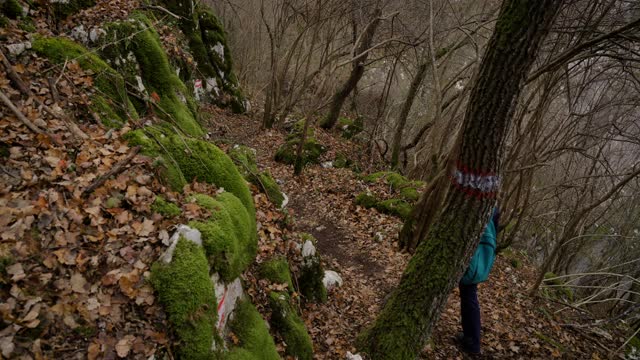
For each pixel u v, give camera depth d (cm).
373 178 973
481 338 487
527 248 1462
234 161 539
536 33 243
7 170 275
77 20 538
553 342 525
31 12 473
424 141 1447
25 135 307
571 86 738
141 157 330
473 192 297
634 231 1168
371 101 2031
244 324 293
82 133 346
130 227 267
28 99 344
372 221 755
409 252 637
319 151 1109
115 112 432
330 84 1634
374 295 516
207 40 1316
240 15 1750
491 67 259
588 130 727
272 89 1242
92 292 221
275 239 429
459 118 1222
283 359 320
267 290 358
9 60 374
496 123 269
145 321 217
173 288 228
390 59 1484
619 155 1042
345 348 382
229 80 1402
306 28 1141
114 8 633
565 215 1216
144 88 580
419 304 332
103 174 301
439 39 1143
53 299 211
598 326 616
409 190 872
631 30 394
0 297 200
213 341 239
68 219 257
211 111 1255
